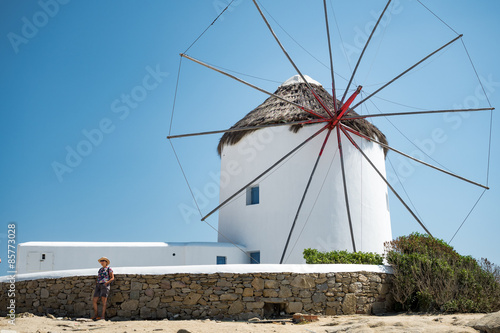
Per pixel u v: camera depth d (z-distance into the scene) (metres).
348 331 9.33
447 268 13.38
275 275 12.71
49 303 12.83
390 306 13.67
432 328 8.89
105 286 12.09
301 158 19.81
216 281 12.52
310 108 20.27
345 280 13.14
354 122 20.41
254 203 20.95
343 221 19.19
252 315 12.34
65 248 17.83
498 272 13.65
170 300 12.38
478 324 8.84
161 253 18.81
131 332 9.59
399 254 14.38
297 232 19.20
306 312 12.61
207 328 10.04
